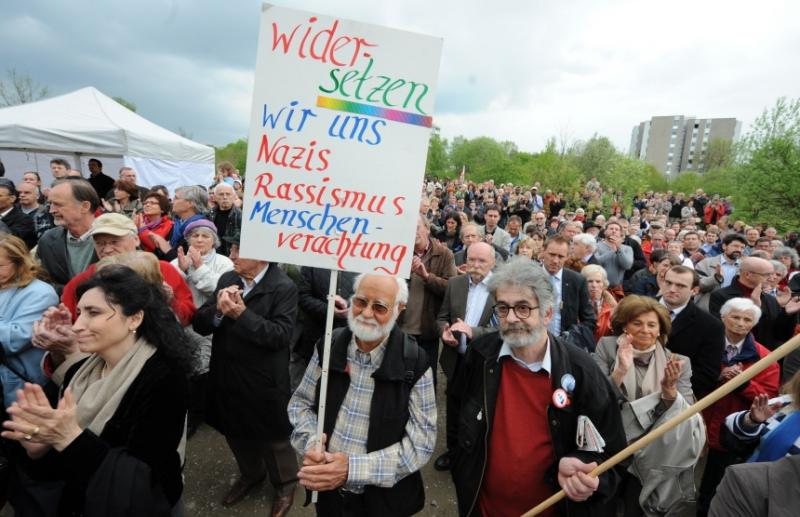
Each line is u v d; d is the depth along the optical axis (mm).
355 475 1771
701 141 94000
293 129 1708
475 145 60938
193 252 3346
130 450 1606
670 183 54875
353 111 1719
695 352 2990
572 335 3314
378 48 1701
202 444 3613
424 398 1942
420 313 3721
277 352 2645
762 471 1200
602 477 1734
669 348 3072
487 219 7109
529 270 1862
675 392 2141
